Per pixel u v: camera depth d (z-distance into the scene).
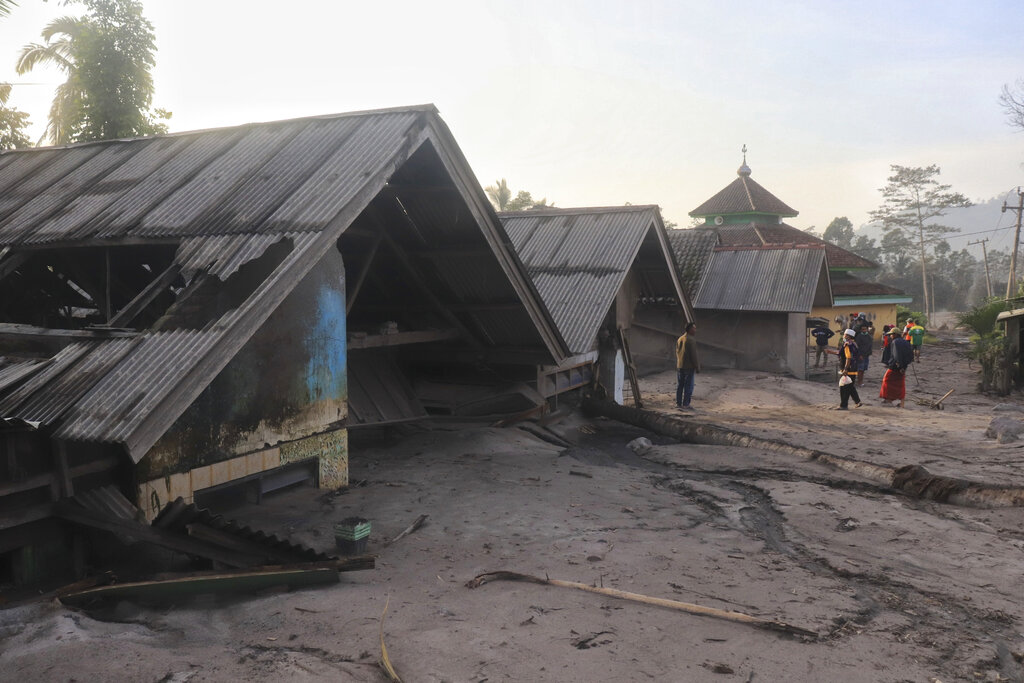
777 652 3.96
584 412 14.38
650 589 4.90
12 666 3.38
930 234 96.12
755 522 6.90
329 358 7.50
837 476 8.78
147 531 4.51
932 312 94.75
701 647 3.97
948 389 21.84
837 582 5.27
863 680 3.69
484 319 11.23
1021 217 48.97
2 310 9.20
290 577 4.63
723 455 10.12
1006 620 4.69
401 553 5.47
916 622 4.59
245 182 7.28
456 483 7.80
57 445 4.74
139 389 4.73
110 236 6.73
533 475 8.35
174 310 5.51
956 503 7.57
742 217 43.81
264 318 5.52
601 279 14.08
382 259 10.68
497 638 3.95
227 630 4.02
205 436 6.02
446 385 12.43
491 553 5.55
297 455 7.05
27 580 4.66
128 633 3.84
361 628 4.02
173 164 8.33
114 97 16.09
